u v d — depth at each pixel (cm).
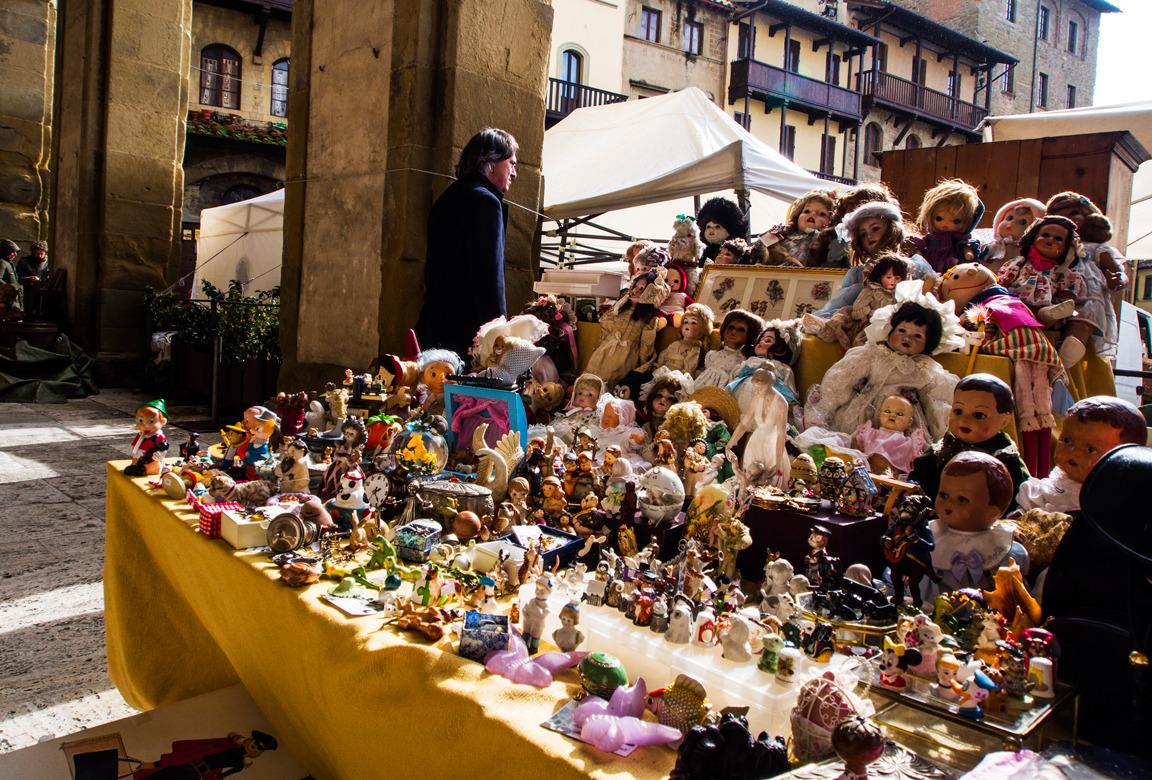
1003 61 2478
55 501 543
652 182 720
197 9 1855
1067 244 282
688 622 153
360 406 306
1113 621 134
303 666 183
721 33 2169
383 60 508
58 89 1199
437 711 146
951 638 140
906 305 238
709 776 112
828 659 145
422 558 203
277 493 254
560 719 135
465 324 388
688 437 242
